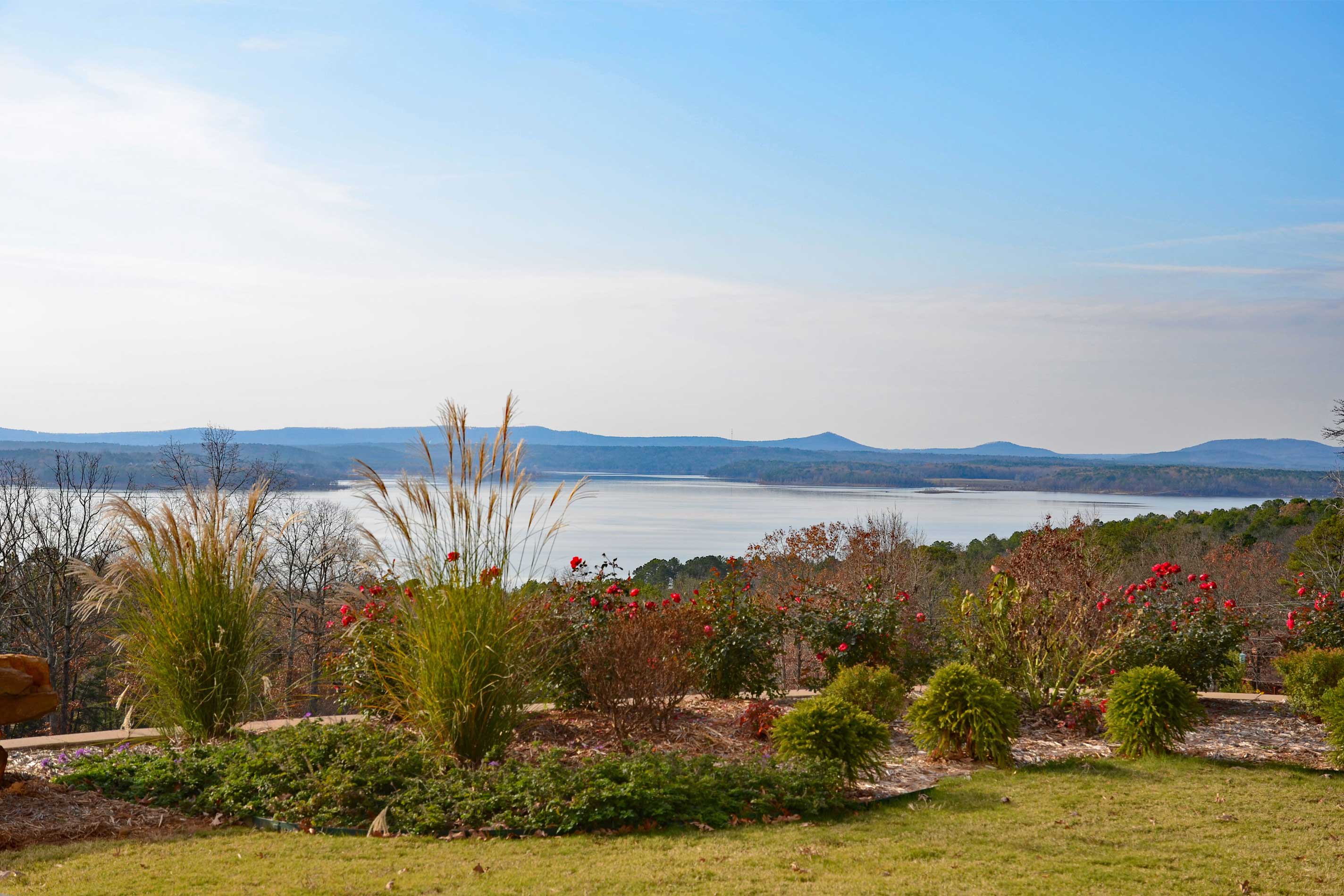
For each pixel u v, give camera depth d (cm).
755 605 887
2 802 484
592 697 720
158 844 446
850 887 390
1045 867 425
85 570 608
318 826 475
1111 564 1161
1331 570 1769
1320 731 775
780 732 594
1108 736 738
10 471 2136
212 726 611
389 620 674
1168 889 395
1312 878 412
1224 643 866
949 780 609
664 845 455
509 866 414
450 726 552
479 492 568
